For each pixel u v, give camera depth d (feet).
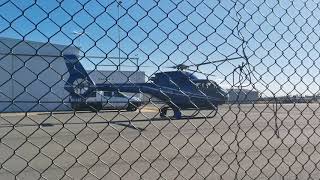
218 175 21.22
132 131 29.94
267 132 30.83
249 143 28.73
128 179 20.51
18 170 21.08
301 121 38.58
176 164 23.43
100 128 29.30
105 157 24.54
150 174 21.39
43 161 23.21
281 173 21.67
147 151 26.27
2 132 27.99
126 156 24.88
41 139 27.43
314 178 21.15
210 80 14.83
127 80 12.88
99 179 19.38
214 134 29.19
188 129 32.19
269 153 26.13
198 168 20.98
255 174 21.45
